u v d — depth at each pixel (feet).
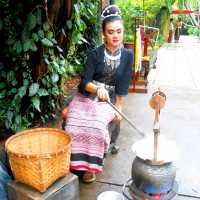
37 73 9.43
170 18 38.45
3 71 9.09
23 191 6.74
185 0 39.93
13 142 7.10
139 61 14.90
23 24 8.56
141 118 12.44
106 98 7.73
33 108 9.69
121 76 8.72
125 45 16.80
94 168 7.77
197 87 17.10
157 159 6.00
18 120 9.08
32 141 7.54
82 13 10.83
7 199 7.11
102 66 8.52
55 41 9.05
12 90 9.02
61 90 11.12
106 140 7.72
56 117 11.07
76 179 7.22
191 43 38.29
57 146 7.54
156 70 21.59
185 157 9.52
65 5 9.53
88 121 7.80
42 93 9.21
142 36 16.67
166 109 13.37
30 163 6.36
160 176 5.98
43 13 8.79
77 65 15.30
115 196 7.28
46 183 6.57
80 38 10.75
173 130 11.34
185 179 8.46
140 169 6.12
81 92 8.60
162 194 6.24
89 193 7.88
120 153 9.73
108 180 8.39
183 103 14.19
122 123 11.89
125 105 13.87
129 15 20.29
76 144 7.82
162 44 35.22
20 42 8.54
